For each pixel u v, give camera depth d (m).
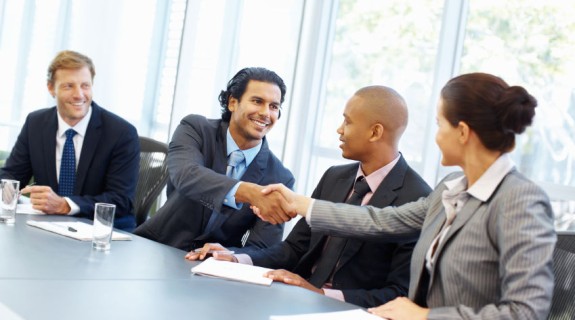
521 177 1.55
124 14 5.11
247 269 1.88
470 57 3.05
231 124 2.57
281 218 2.15
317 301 1.62
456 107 1.59
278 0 3.98
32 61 5.53
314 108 3.68
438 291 1.61
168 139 4.45
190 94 4.48
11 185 2.17
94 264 1.73
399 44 3.34
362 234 1.99
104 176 2.93
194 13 4.45
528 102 1.54
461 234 1.55
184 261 1.93
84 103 2.88
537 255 1.41
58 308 1.29
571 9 2.71
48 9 5.53
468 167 1.62
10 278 1.48
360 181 2.24
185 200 2.48
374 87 2.19
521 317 1.37
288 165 3.64
